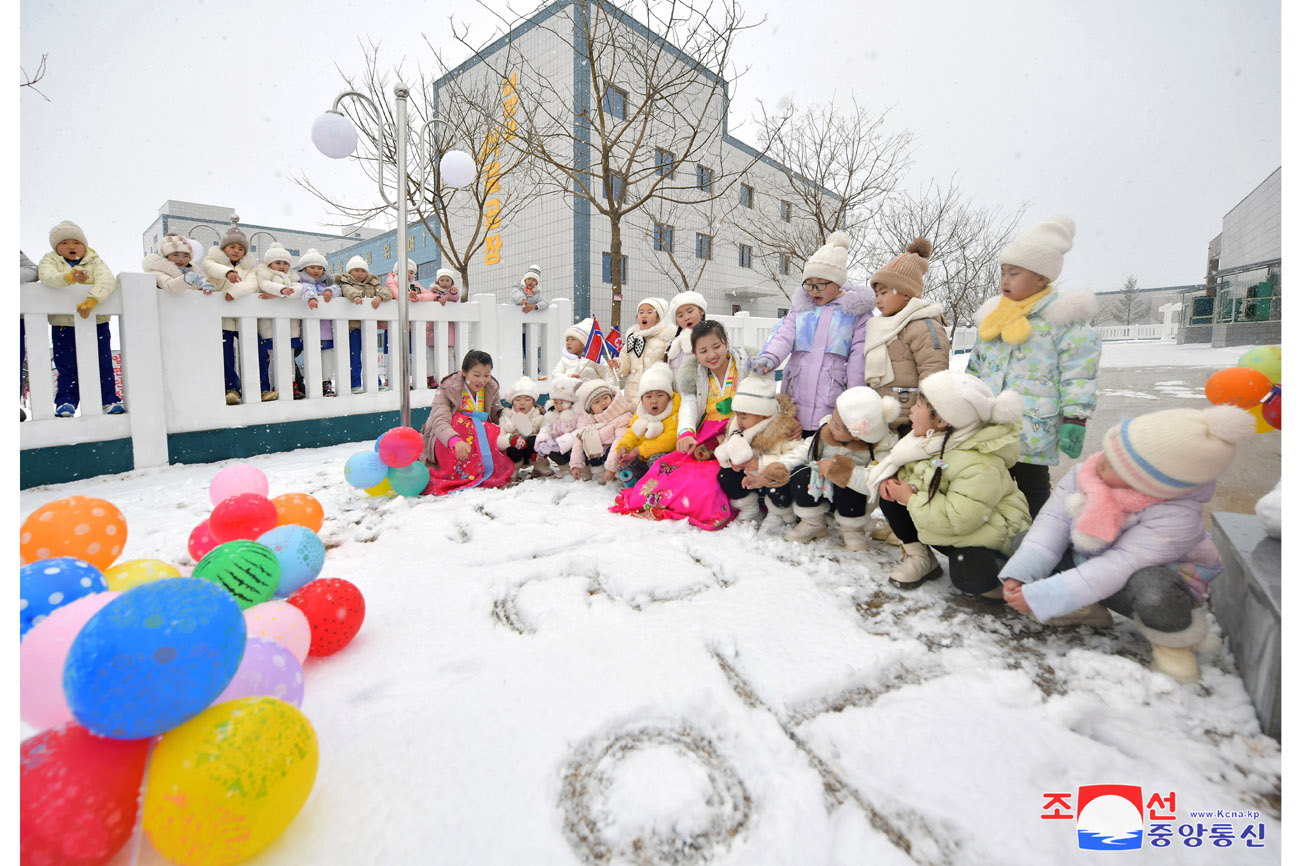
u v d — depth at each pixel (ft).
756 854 4.02
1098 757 4.86
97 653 3.61
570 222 53.36
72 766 3.55
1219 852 3.96
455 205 63.26
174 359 15.81
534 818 4.30
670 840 4.14
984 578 7.29
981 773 4.70
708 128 56.95
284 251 18.52
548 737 5.13
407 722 5.35
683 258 63.87
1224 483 11.19
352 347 23.09
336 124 14.75
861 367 10.64
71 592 5.32
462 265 37.76
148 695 3.58
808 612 7.33
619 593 8.05
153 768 3.73
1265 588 5.25
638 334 14.64
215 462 16.56
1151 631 5.83
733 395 11.08
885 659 6.25
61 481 14.16
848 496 9.36
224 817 3.58
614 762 4.87
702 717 5.42
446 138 36.91
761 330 36.35
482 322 22.24
